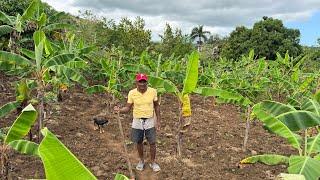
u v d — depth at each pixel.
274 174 8.45
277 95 18.39
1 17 13.30
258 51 48.88
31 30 17.84
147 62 18.22
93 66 17.73
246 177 8.18
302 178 2.98
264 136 11.76
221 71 21.41
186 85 8.59
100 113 13.00
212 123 13.05
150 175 7.98
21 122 5.36
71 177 2.76
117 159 8.66
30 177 7.11
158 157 8.99
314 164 4.66
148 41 34.38
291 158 4.84
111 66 15.80
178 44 34.34
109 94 13.99
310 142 5.52
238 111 15.34
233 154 9.61
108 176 7.71
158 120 8.20
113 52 20.19
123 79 17.39
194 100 17.83
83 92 16.19
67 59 9.59
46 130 2.87
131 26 34.03
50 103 11.62
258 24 50.72
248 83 15.18
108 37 31.11
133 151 9.34
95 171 7.85
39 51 8.75
